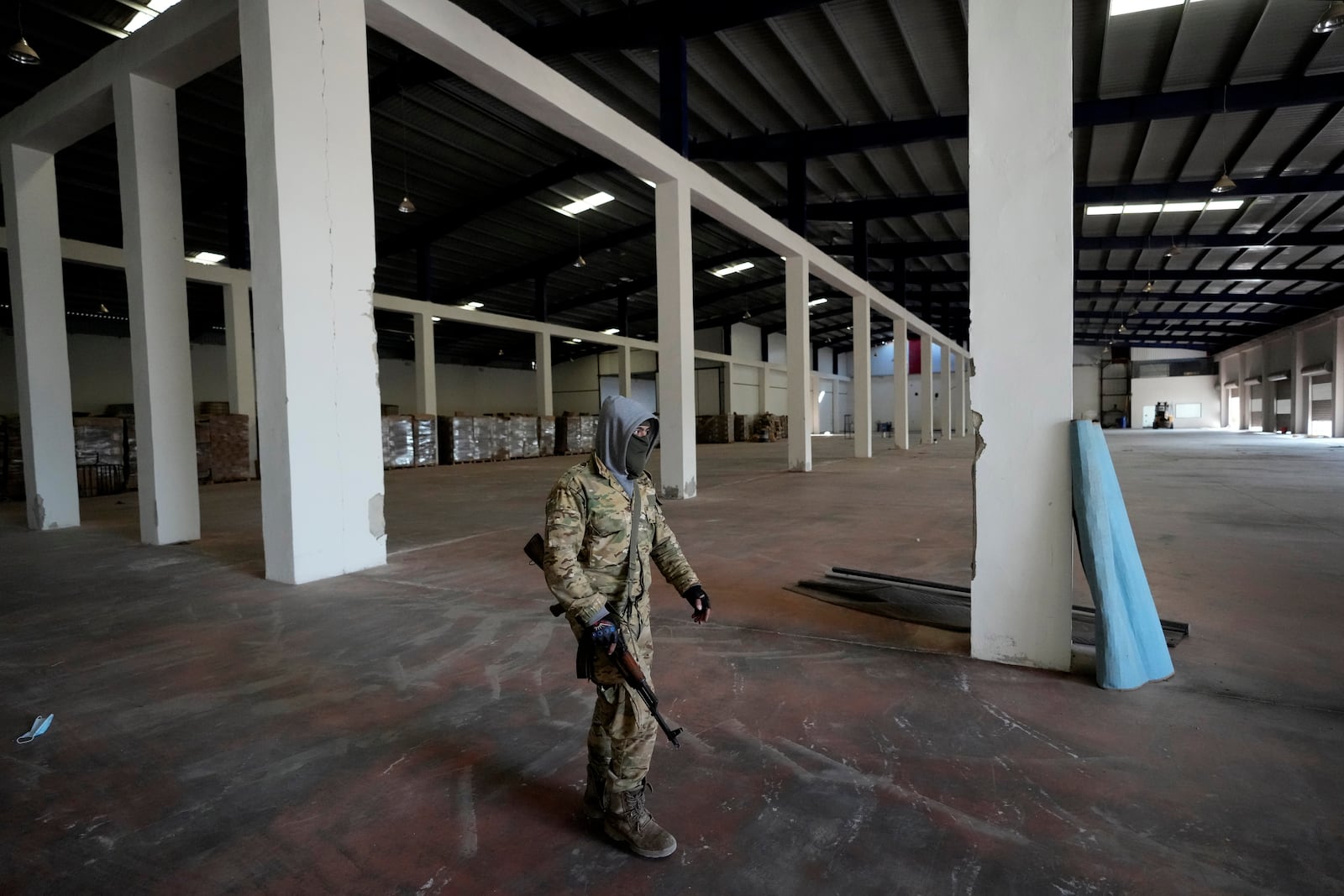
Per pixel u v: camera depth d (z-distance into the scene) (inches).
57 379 325.1
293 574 204.2
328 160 211.0
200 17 227.3
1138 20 418.0
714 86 526.9
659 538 84.7
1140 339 1748.3
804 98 544.4
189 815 86.8
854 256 789.2
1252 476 486.6
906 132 575.5
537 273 992.2
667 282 395.5
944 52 476.7
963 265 1084.5
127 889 72.7
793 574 211.0
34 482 318.3
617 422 77.4
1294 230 794.2
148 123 261.1
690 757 98.9
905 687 124.1
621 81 527.2
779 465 687.7
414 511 365.1
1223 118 543.2
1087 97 515.2
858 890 70.6
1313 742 100.5
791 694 121.3
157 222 267.4
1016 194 129.3
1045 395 129.3
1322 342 1159.6
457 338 1304.1
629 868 74.9
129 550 263.3
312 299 207.5
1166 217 768.9
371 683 129.6
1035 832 80.0
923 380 1051.9
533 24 460.4
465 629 161.2
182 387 278.1
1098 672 122.6
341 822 84.7
